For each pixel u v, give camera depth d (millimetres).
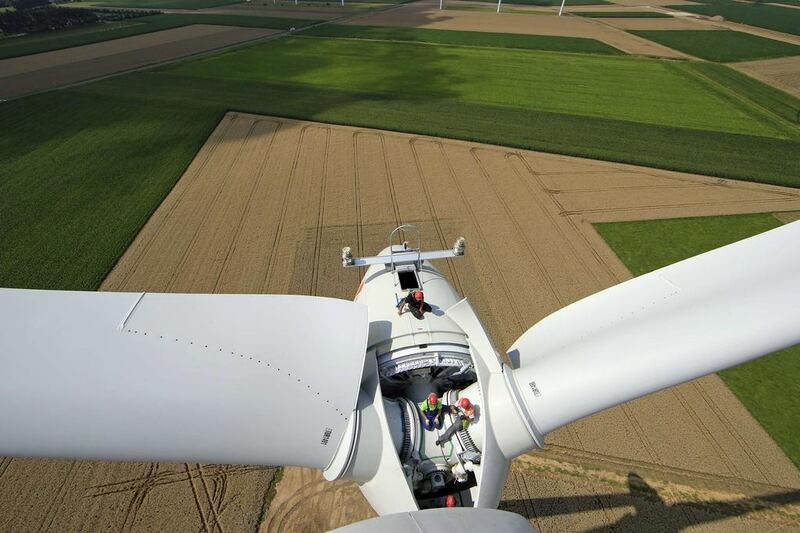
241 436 3799
